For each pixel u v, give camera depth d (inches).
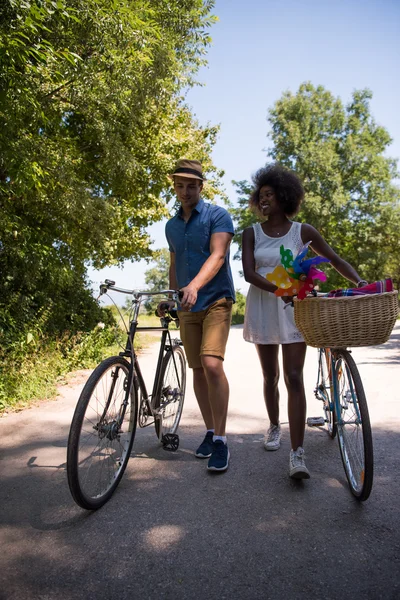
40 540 94.6
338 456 139.8
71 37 271.3
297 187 135.0
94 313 441.7
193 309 135.8
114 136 431.8
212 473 128.4
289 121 1395.2
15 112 238.7
